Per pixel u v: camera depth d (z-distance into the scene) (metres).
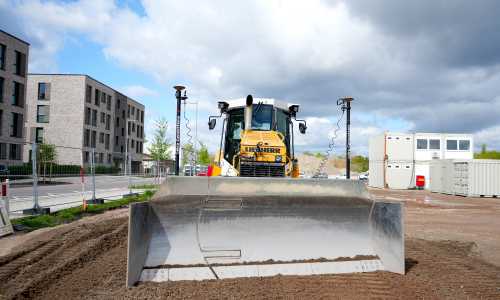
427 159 36.84
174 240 5.39
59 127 50.16
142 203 5.11
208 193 5.43
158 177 33.53
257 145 7.76
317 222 5.86
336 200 5.87
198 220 5.50
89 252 6.90
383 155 37.66
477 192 26.88
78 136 50.03
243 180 5.50
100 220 10.83
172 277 5.17
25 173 14.27
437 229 11.35
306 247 5.76
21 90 38.19
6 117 36.00
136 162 71.81
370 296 4.82
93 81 53.56
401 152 37.03
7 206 9.05
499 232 11.04
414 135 37.03
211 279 5.24
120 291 4.77
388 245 5.84
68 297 4.73
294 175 9.39
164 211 5.40
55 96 50.44
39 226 9.95
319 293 4.86
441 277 5.84
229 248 5.51
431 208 18.23
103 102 57.50
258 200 5.63
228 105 9.34
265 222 5.69
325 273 5.62
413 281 5.47
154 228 5.36
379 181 38.59
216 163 9.31
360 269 5.75
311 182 5.71
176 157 11.81
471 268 6.53
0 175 13.15
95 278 5.43
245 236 5.60
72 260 6.29
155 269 5.20
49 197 17.00
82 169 13.34
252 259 5.54
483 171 26.92
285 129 9.55
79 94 50.47
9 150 16.56
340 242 5.91
